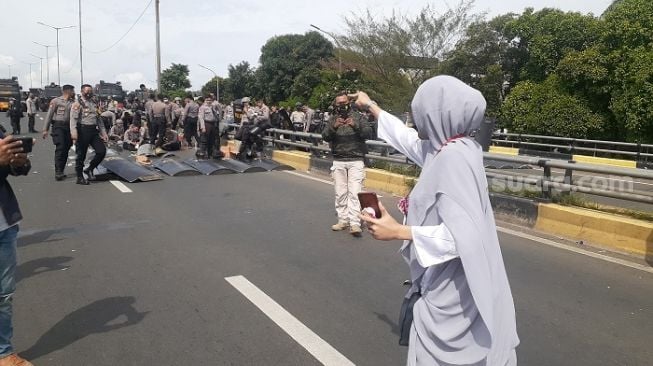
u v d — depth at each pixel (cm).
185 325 411
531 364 356
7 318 333
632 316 433
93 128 1077
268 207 860
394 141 264
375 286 500
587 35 2123
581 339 393
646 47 1791
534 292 485
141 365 350
